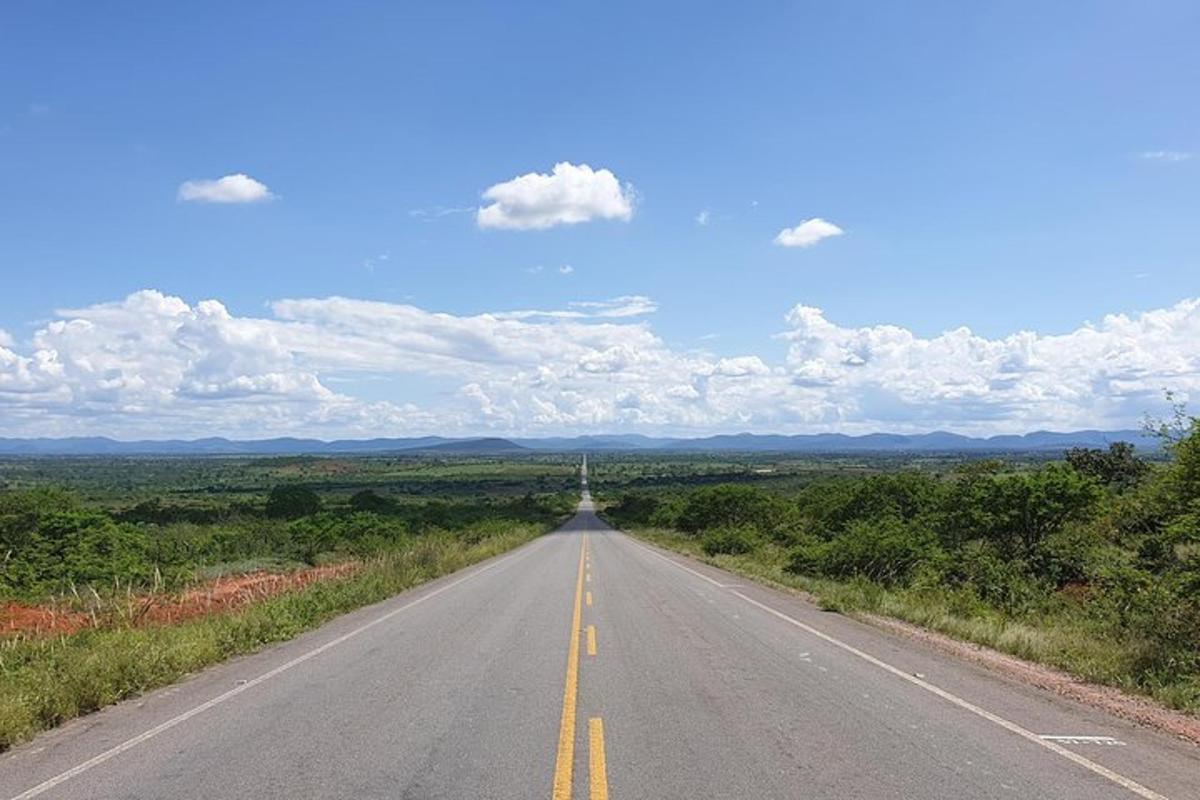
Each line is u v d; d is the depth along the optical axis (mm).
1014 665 11805
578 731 8102
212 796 6395
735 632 14836
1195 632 11492
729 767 6930
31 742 8227
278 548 41156
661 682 10438
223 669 11961
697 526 60906
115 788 6648
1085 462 35156
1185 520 14328
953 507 25344
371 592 21203
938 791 6328
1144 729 8211
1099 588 16016
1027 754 7297
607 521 86688
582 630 15078
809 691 9906
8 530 28156
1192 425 14109
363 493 73875
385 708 9180
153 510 57344
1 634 14969
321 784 6598
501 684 10383
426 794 6332
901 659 12125
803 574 27562
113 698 9977
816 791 6328
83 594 23234
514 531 57031
